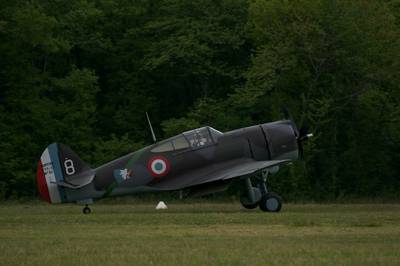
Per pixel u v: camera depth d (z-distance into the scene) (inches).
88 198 2373.3
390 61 3841.0
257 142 2433.6
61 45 4158.5
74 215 2263.8
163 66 4372.5
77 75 4185.5
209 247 1449.3
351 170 4025.6
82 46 4443.9
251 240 1560.0
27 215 2300.7
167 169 2370.8
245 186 2472.9
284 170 3826.3
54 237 1653.5
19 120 4097.0
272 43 3929.6
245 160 2416.3
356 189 4028.1
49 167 2370.8
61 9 4461.1
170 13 4446.4
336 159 4003.4
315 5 3870.6
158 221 2009.1
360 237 1605.6
